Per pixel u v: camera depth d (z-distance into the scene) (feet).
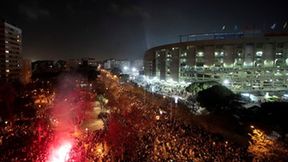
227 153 105.60
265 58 312.50
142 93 311.47
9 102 218.59
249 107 178.70
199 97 213.87
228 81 322.96
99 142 123.85
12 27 410.11
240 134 133.90
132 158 102.37
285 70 308.19
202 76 345.31
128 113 195.00
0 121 165.17
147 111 195.11
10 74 407.03
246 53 318.45
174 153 106.01
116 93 326.24
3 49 383.04
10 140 125.90
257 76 315.78
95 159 104.63
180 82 372.99
